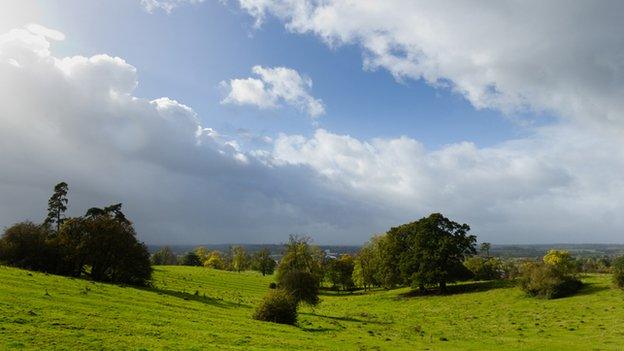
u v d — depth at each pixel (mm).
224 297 82000
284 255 129750
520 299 83062
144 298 53688
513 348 42750
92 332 30359
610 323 56562
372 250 136250
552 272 83938
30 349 24172
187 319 43062
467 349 41844
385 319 69438
